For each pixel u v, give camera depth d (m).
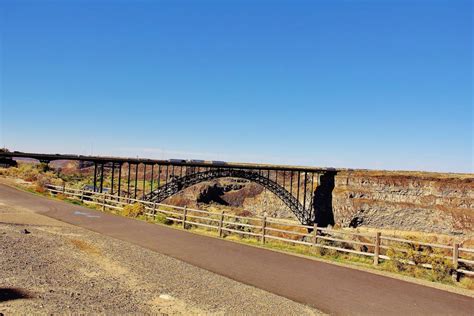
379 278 12.50
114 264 12.45
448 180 123.69
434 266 13.23
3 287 8.30
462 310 9.59
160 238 18.73
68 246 14.53
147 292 9.63
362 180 132.75
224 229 20.92
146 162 63.72
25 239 14.65
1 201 29.05
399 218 124.69
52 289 8.75
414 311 9.38
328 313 9.04
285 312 8.92
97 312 7.56
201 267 13.12
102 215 26.42
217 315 8.39
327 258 15.77
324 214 134.88
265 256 15.54
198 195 147.12
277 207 143.25
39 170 69.69
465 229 113.81
